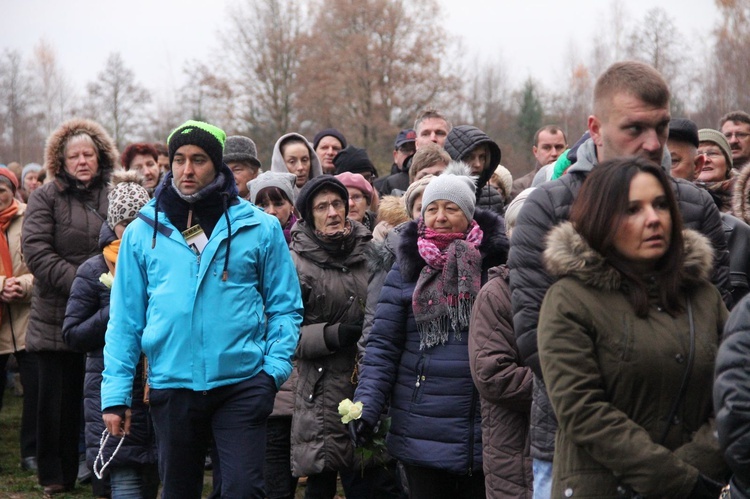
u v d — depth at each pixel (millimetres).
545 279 4191
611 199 3709
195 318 5590
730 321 3328
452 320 5777
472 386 5711
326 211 7121
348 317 7074
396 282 5980
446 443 5695
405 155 10562
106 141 9094
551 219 4242
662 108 4145
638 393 3650
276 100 45781
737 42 32156
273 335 5859
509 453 5285
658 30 40562
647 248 3699
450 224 5977
